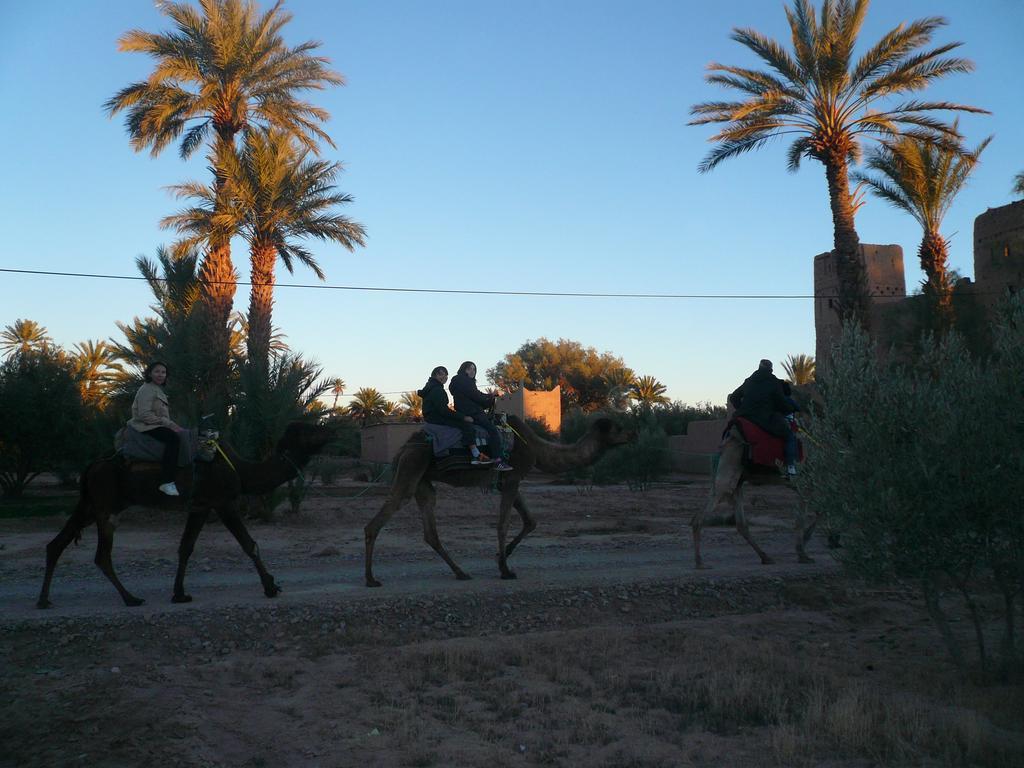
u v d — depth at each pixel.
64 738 6.07
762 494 26.67
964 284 26.48
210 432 9.41
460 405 10.59
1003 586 7.11
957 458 6.53
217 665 7.52
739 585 10.52
